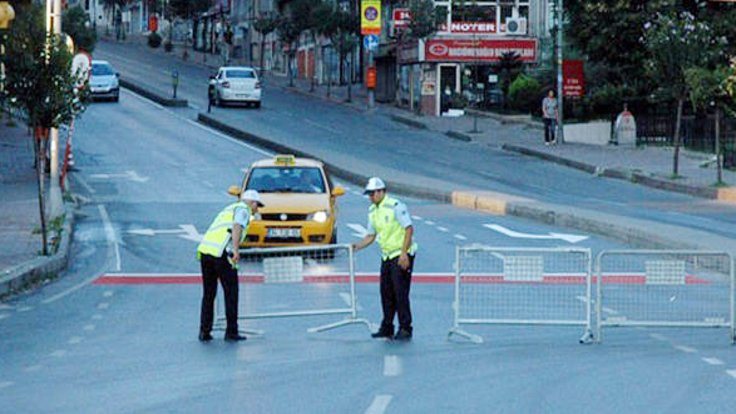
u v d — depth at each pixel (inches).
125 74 7140.8
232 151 3863.2
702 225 2306.8
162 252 2001.7
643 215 2472.9
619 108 4461.1
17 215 2358.5
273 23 6820.9
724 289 1542.8
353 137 4379.9
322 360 1133.1
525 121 4899.1
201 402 946.1
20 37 1846.7
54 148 2316.7
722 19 4104.3
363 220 2413.9
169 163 3508.9
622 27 4333.2
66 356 1155.9
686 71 2935.5
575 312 1352.1
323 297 1491.1
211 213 2514.8
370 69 5590.6
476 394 974.4
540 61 5383.9
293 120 4938.5
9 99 1867.6
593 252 1943.9
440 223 2354.8
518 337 1279.5
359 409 917.8
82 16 5713.6
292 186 1988.2
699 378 1043.9
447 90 5354.3
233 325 1247.5
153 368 1094.4
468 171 3408.0
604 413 904.3
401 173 3193.9
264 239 1899.6
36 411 915.4
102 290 1630.2
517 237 2148.1
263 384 1018.7
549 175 3341.5
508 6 5521.7
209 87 5315.0
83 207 2603.3
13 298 1560.0
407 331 1256.2
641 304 1412.4
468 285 1595.7
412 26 5315.0
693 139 3843.5
